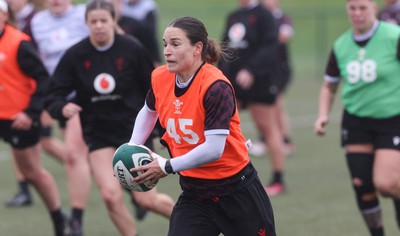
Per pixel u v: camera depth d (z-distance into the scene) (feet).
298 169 132.46
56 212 89.76
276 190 113.50
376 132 79.41
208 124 55.83
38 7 106.52
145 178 57.21
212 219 59.77
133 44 77.97
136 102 78.74
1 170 135.74
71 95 90.48
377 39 79.25
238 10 118.32
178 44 56.13
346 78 80.64
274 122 115.14
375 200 80.94
